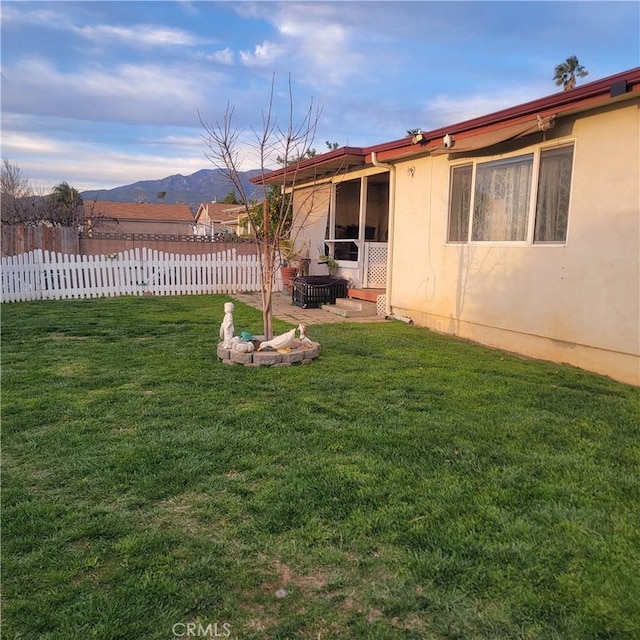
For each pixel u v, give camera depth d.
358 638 2.02
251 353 6.08
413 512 2.89
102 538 2.64
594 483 3.24
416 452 3.67
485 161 7.69
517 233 7.23
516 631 2.05
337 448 3.73
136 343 7.28
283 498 3.03
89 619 2.09
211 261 14.34
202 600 2.21
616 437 4.02
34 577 2.34
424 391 5.15
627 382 5.84
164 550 2.55
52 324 8.70
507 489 3.15
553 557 2.48
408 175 9.46
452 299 8.52
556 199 6.63
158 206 49.41
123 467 3.41
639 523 2.79
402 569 2.41
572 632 2.04
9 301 11.70
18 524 2.74
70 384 5.22
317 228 13.13
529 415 4.50
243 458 3.56
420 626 2.08
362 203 11.23
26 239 14.11
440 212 8.71
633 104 5.55
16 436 3.90
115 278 13.32
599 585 2.29
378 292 10.75
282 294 14.13
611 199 5.88
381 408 4.61
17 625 2.06
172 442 3.81
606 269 5.99
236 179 6.68
